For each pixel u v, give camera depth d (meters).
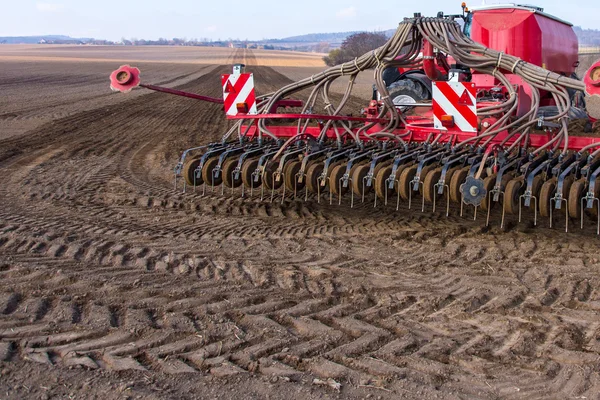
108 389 3.24
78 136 13.70
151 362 3.54
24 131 14.40
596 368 3.43
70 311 4.18
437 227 6.32
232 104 7.37
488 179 5.83
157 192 8.02
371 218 6.73
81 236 5.90
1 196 7.73
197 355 3.60
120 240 5.81
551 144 6.52
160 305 4.31
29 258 5.24
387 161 6.52
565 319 4.09
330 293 4.56
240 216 6.86
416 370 3.44
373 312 4.21
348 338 3.84
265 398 3.17
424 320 4.10
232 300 4.41
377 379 3.34
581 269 5.05
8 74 42.66
